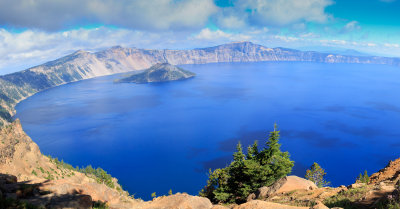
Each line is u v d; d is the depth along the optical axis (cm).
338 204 2148
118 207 2150
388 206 1664
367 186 2519
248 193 5112
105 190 2364
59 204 1484
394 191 1825
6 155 10100
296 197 2873
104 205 1930
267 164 5494
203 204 2500
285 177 3738
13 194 1414
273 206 2106
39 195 1589
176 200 2366
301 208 2008
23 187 1579
